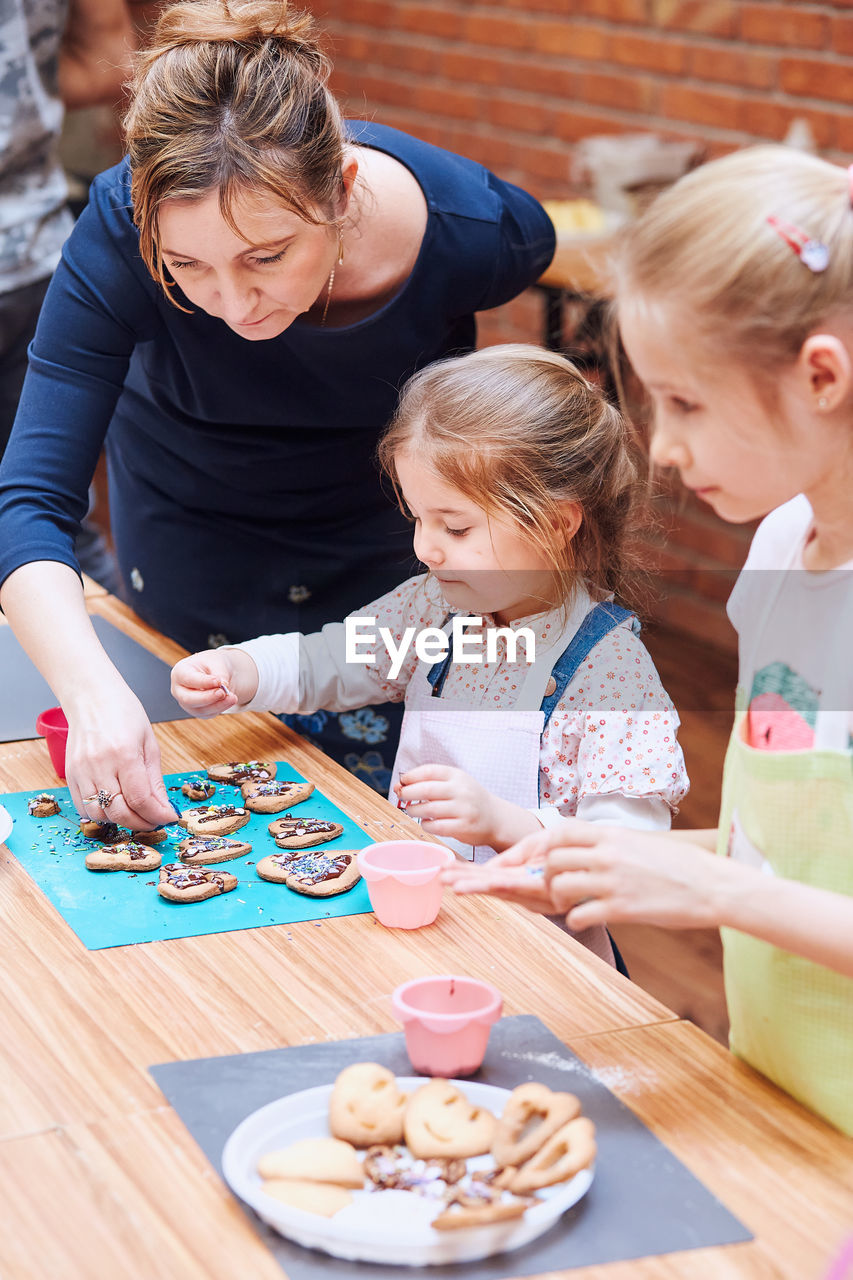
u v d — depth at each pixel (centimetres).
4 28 228
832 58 312
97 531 279
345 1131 85
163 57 129
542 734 146
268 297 132
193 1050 96
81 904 117
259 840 130
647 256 87
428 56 423
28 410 150
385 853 120
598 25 366
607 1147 86
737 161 88
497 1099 89
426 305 160
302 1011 101
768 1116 90
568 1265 77
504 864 99
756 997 94
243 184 123
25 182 241
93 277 149
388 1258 76
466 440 143
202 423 175
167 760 146
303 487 179
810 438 86
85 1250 77
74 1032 98
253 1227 79
